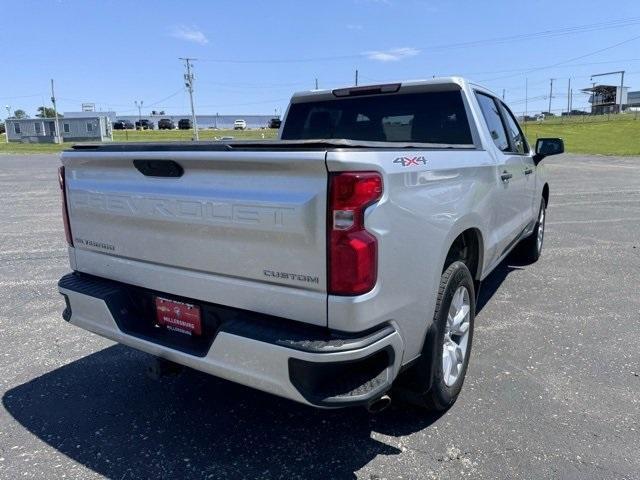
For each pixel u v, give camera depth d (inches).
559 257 279.7
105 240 122.6
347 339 89.0
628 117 3179.1
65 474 106.1
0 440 117.9
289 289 93.0
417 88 164.2
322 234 87.6
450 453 111.4
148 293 116.5
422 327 107.3
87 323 124.5
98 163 119.4
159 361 117.0
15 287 228.1
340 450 113.5
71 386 143.1
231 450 114.1
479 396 134.3
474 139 155.6
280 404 133.7
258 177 93.1
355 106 179.3
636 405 129.7
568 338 170.6
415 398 118.8
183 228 104.7
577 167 951.6
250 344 92.7
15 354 162.4
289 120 194.2
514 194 184.9
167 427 123.4
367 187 87.4
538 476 103.7
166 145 104.0
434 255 108.3
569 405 129.9
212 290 103.4
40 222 393.7
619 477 103.3
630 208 457.4
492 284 230.5
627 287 225.5
